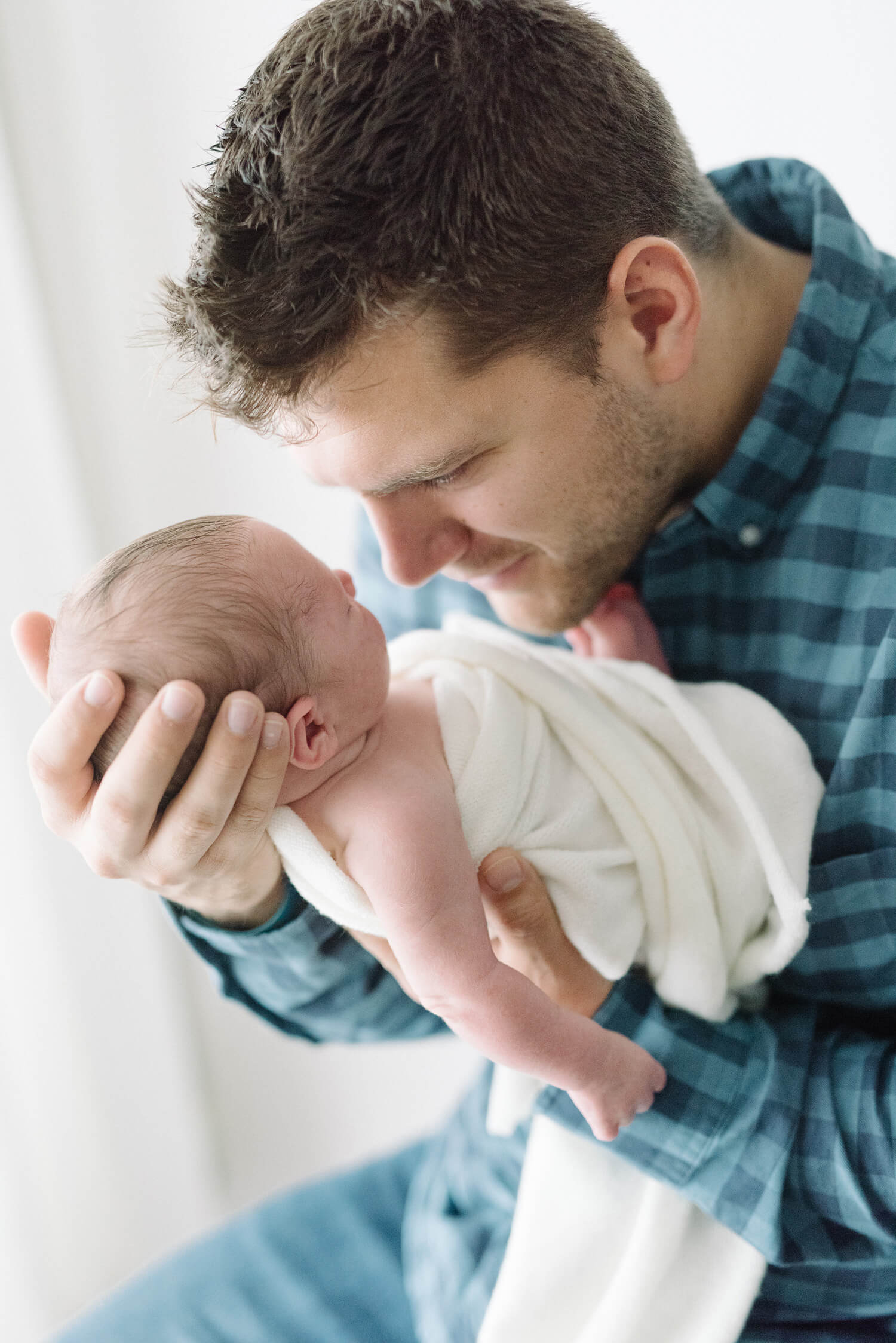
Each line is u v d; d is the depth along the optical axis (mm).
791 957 862
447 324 720
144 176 1496
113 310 1559
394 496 821
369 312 694
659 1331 855
